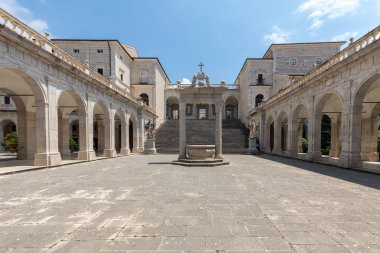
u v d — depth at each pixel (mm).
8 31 8898
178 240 3434
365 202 5430
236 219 4301
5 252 3074
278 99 21766
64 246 3240
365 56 10188
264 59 37750
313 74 15438
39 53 10805
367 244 3312
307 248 3193
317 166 12805
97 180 8328
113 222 4141
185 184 7586
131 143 33125
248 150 23953
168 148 27016
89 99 16250
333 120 21641
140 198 5781
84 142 15820
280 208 4961
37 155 11844
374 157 17031
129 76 38969
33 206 5090
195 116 47688
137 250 3131
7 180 8328
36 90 11398
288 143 19734
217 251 3117
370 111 17172
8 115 31359
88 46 32594
